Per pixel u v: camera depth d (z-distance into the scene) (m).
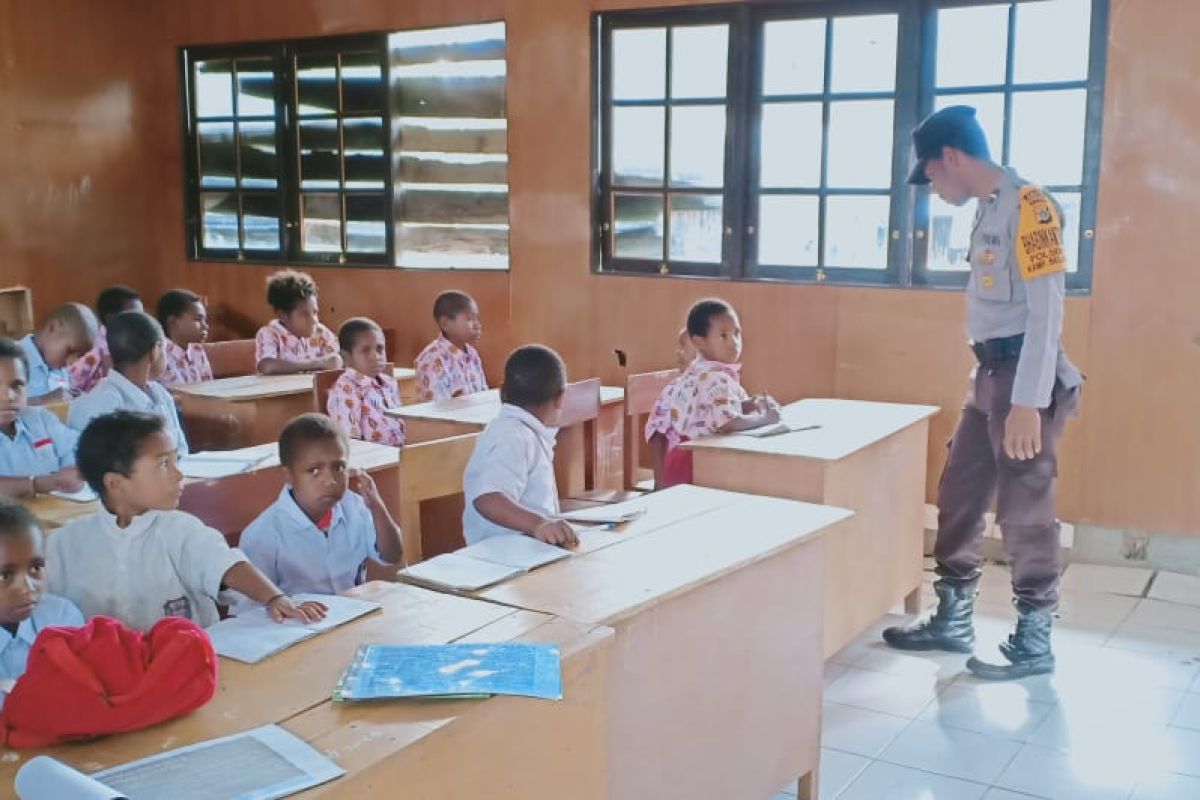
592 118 4.92
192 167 6.20
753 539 2.24
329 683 1.46
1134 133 3.87
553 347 5.17
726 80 4.60
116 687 1.31
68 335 3.80
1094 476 4.07
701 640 2.07
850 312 4.41
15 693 1.28
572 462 3.88
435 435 3.61
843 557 3.14
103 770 1.22
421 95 5.43
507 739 1.47
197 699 1.37
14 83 5.62
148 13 6.12
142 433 1.86
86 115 5.92
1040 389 2.91
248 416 4.09
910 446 3.56
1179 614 3.62
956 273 4.27
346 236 5.74
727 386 3.33
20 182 5.70
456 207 5.46
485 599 1.87
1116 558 4.07
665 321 4.86
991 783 2.56
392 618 1.71
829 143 4.44
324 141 5.72
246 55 5.88
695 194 4.75
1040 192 2.94
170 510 1.92
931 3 4.18
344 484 2.27
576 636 1.64
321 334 5.04
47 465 2.78
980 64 4.14
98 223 6.03
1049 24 4.01
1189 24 3.75
